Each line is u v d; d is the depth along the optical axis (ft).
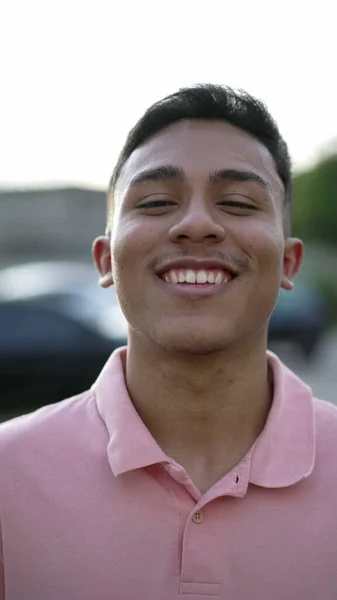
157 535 5.20
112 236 5.94
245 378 5.60
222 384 5.50
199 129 5.73
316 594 5.16
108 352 21.02
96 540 5.25
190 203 5.48
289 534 5.26
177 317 5.27
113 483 5.41
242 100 5.92
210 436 5.62
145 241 5.42
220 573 5.10
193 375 5.43
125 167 5.96
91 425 5.81
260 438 5.54
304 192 71.56
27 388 21.31
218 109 5.78
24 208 65.31
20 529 5.41
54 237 65.26
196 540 5.14
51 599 5.21
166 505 5.27
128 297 5.54
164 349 5.40
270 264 5.52
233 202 5.55
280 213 5.95
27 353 21.15
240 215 5.57
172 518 5.24
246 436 5.70
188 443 5.64
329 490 5.49
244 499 5.32
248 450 5.64
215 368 5.41
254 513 5.28
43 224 65.31
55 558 5.27
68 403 6.14
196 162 5.54
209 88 5.91
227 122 5.82
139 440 5.43
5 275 25.04
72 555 5.25
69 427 5.82
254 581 5.12
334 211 69.62
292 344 30.09
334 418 6.07
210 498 5.20
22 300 21.97
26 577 5.32
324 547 5.27
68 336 21.25
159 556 5.16
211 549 5.14
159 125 5.81
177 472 5.25
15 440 5.77
